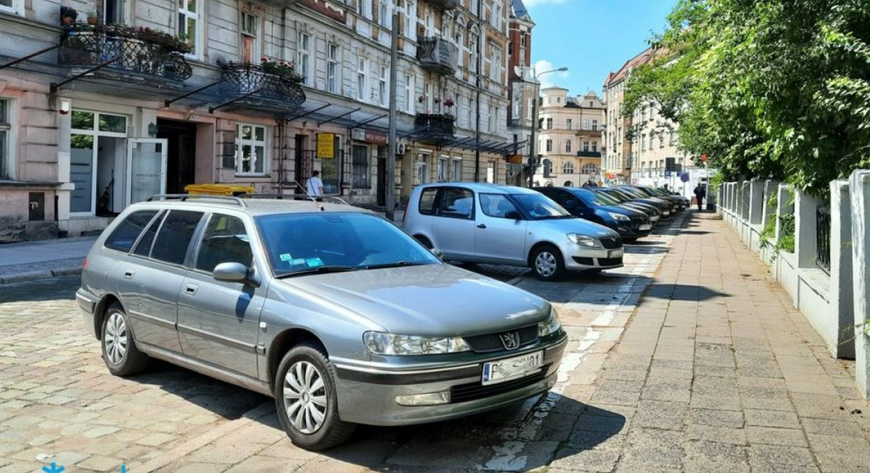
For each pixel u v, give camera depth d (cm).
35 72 1636
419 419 426
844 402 540
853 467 418
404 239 618
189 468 427
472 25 4638
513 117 7044
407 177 3722
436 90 4056
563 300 1044
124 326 626
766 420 500
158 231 623
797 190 949
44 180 1686
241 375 509
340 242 565
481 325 453
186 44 1916
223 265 507
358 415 432
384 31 3375
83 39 1661
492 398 448
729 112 1149
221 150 2255
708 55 1143
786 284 1099
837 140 895
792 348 719
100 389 605
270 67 2262
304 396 460
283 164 2594
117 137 1930
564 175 12938
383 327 432
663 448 450
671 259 1623
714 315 909
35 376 640
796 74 896
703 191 4775
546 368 487
